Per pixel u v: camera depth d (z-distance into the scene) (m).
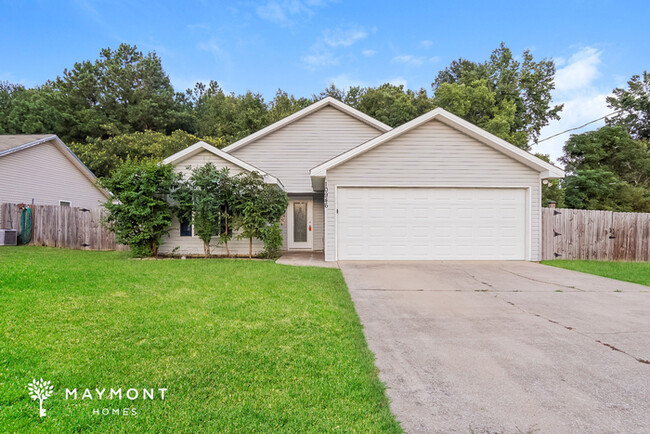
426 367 3.27
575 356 3.57
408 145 10.52
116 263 8.56
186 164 11.13
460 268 9.08
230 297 5.43
